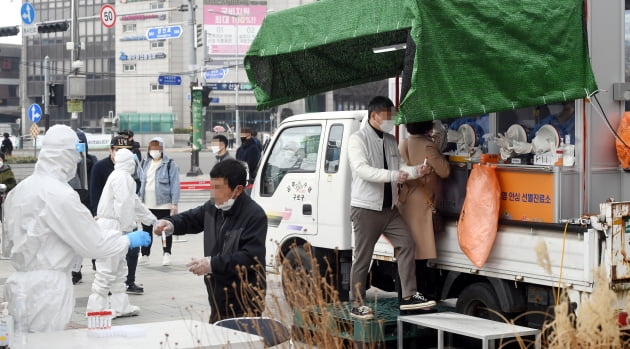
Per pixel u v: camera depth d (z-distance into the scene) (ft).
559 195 21.62
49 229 18.33
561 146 22.08
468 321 21.83
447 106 20.40
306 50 26.48
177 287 38.73
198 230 20.25
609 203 20.26
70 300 18.61
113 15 108.68
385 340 23.49
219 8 256.93
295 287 20.43
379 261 27.43
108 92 337.93
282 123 33.30
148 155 43.01
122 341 15.30
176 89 311.47
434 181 24.59
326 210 30.63
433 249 24.13
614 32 22.75
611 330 13.85
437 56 20.33
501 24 20.98
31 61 358.23
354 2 22.25
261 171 33.42
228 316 18.53
